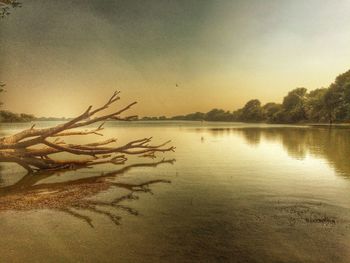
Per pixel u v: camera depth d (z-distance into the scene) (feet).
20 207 33.88
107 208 33.19
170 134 170.91
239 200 35.42
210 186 42.34
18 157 53.62
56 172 55.01
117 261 21.62
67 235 26.03
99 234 26.17
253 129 222.69
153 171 54.39
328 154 73.15
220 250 23.02
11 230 27.25
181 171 53.88
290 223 28.04
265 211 31.40
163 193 39.04
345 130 180.75
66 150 58.23
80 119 55.42
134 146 66.54
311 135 139.44
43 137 55.21
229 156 71.97
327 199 35.24
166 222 28.73
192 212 31.48
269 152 79.05
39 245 24.21
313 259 21.52
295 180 44.96
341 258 21.61
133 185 43.78
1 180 48.55
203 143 107.86
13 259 22.09
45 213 31.73
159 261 21.54
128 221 29.12
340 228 26.76
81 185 44.29
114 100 56.95
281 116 375.66
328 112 271.08
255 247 23.43
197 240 24.79
